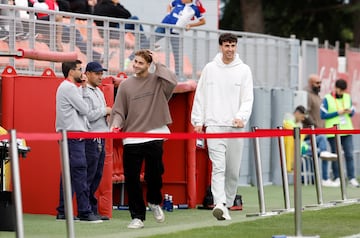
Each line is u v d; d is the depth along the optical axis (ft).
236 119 93.66
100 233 85.25
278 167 145.48
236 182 97.35
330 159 142.82
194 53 126.00
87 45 110.01
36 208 100.99
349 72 172.24
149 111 87.97
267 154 144.15
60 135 75.82
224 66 94.99
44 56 93.81
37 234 85.51
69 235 76.38
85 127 93.81
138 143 86.94
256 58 141.49
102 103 95.91
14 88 99.81
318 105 148.87
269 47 145.38
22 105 99.91
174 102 110.63
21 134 73.10
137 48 116.47
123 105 88.33
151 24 118.01
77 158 93.04
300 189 81.51
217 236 79.97
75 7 120.57
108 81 100.73
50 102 99.71
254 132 89.97
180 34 123.24
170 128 110.93
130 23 115.34
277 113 145.59
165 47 120.67
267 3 279.28
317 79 149.18
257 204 114.32
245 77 94.79
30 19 104.73
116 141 107.76
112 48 112.88
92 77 95.25
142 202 88.63
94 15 116.78
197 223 92.68
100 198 98.37
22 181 101.04
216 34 132.05
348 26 281.95
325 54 164.45
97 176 96.37
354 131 101.65
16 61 105.19
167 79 87.86
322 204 111.04
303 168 145.07
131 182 87.81
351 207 106.42
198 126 95.25
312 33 281.95
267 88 142.61
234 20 275.80
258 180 100.22
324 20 280.72
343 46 284.00
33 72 107.04
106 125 95.91
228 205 98.12
